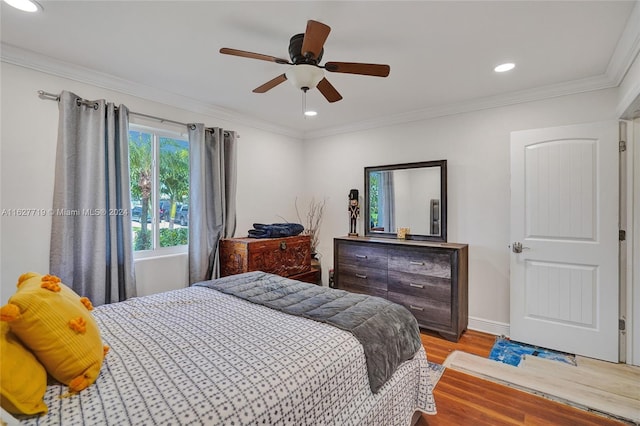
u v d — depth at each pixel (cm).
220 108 338
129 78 261
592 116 260
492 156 307
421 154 351
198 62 233
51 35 196
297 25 185
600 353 250
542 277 272
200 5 166
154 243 300
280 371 112
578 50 211
